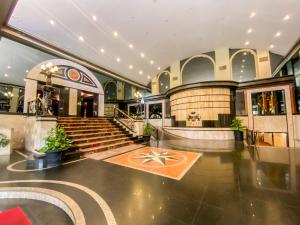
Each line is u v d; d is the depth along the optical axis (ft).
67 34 31.30
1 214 5.83
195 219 6.65
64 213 7.98
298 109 28.84
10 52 37.70
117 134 28.02
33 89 30.42
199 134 33.35
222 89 33.63
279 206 7.54
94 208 7.53
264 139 36.06
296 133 28.66
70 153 17.51
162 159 16.96
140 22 31.04
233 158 17.34
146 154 19.33
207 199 8.35
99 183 10.58
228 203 7.91
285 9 24.52
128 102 61.41
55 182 10.68
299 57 28.84
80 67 40.52
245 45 38.22
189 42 38.91
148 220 6.63
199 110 34.35
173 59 47.93
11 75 44.68
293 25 26.58
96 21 29.58
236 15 28.94
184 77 47.24
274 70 36.14
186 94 36.06
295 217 6.67
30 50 37.68
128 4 26.43
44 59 41.27
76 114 38.81
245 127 33.09
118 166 14.46
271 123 31.71
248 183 10.42
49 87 22.99
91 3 25.59
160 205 7.80
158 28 33.19
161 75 54.95
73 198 8.48
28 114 22.88
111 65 44.78
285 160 16.40
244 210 7.25
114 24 30.86
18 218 5.66
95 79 44.19
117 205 7.81
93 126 26.66
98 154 19.29
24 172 12.67
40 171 12.97
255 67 38.06
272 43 33.68
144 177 11.69
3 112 22.22
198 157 17.81
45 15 26.21
